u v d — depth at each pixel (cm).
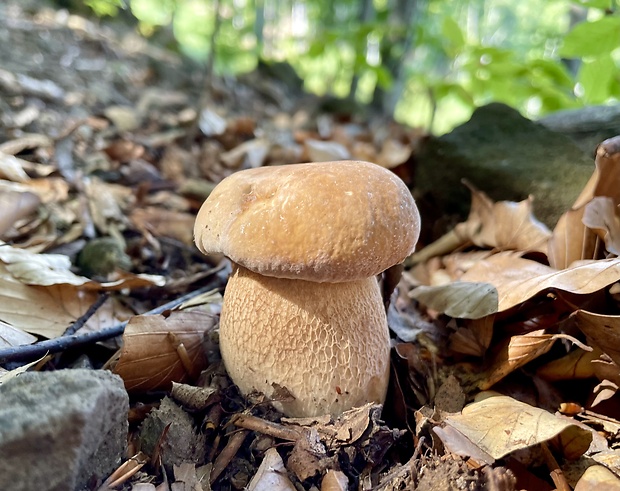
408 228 14
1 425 10
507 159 27
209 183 32
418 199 29
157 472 13
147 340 16
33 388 11
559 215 24
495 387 17
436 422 14
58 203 25
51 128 32
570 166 25
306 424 15
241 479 14
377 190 14
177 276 24
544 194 25
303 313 14
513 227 22
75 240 23
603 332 15
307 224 13
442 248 25
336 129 49
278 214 13
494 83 36
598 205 18
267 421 15
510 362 16
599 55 24
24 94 34
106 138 34
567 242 18
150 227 26
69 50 48
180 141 38
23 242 22
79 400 11
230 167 37
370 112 65
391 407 17
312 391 15
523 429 13
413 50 60
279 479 13
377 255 13
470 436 14
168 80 54
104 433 12
